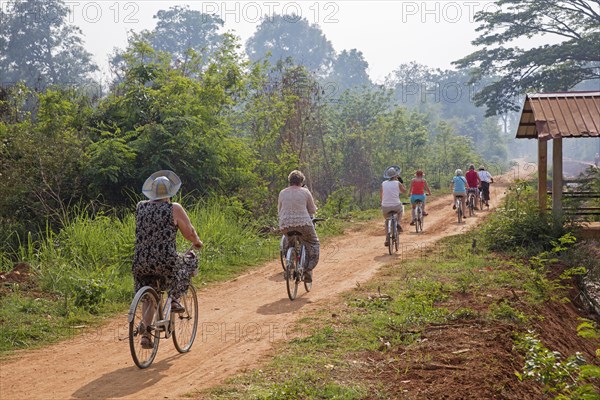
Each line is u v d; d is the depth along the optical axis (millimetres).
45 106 39125
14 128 38594
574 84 104000
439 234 39906
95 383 13656
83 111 40656
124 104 40344
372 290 22906
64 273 22344
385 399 12797
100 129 40062
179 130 38438
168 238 14773
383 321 18266
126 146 36625
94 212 35344
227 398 12641
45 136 37594
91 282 20969
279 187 46656
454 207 47406
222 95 42781
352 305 20484
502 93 106625
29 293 21031
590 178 37625
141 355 14758
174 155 38938
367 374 14180
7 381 13812
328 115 91375
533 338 16781
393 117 102062
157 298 14938
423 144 104250
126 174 36781
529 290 22875
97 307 20219
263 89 54219
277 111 51531
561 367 15000
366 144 84000
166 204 14883
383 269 27391
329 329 17453
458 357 15109
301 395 12719
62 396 12891
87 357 15609
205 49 48156
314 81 61750
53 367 14797
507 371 14750
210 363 15023
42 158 36156
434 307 19797
